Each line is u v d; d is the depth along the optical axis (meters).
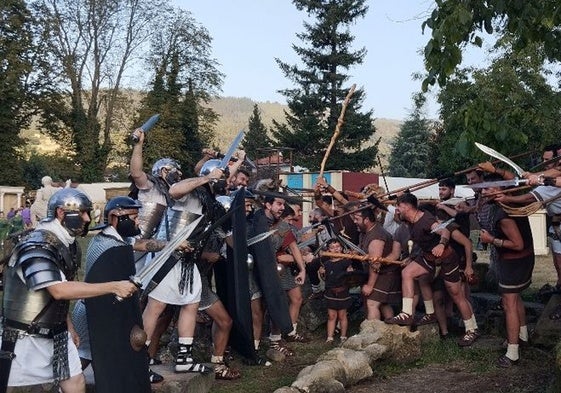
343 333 7.72
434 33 5.66
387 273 7.30
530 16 6.05
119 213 4.49
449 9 5.77
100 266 4.33
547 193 6.21
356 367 6.02
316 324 8.35
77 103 41.59
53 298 3.96
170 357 6.35
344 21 44.00
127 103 42.41
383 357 6.49
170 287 5.26
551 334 6.68
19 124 41.34
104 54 40.06
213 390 5.90
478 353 6.83
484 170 6.39
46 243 3.91
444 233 6.89
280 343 7.20
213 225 5.50
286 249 7.43
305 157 42.91
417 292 7.36
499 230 6.36
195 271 5.46
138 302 4.45
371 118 43.06
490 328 7.55
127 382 4.29
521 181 5.61
